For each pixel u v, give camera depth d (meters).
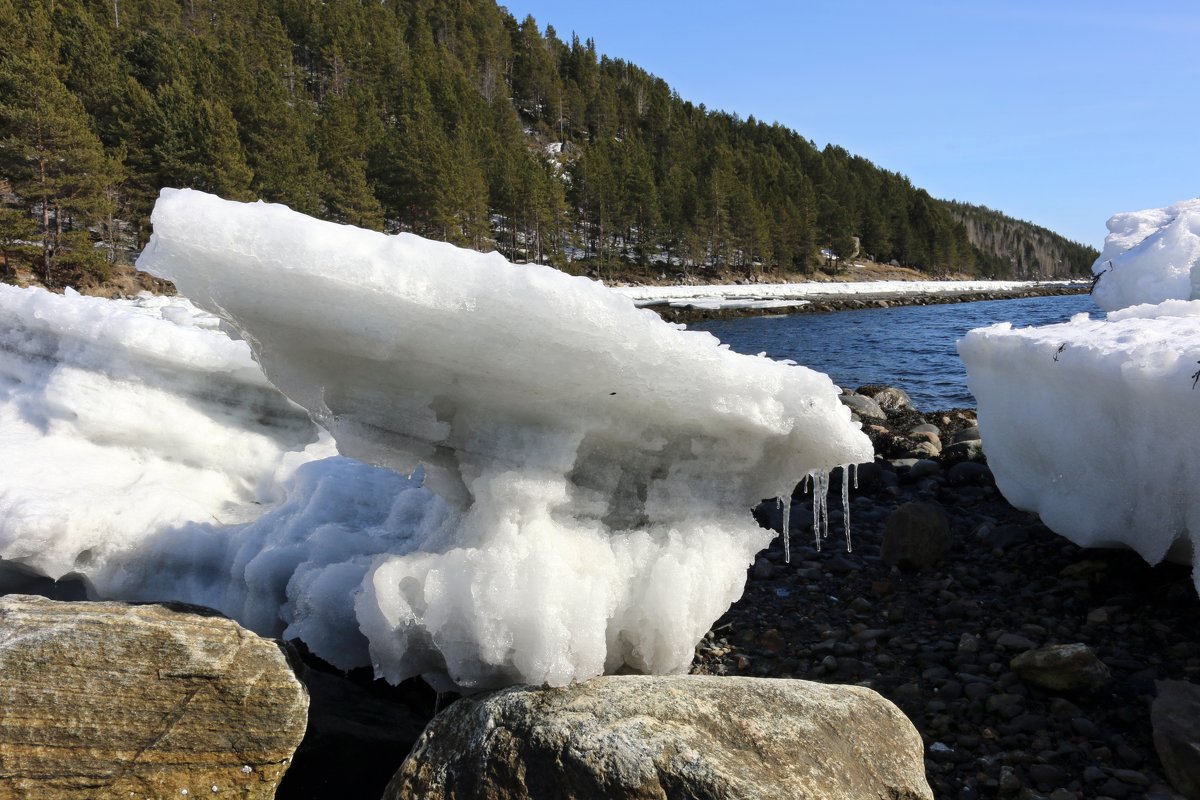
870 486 6.92
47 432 4.27
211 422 4.70
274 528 4.03
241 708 2.72
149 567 3.92
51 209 34.94
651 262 70.06
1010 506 6.15
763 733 2.53
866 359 19.38
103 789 2.55
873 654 4.08
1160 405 3.79
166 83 48.34
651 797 2.27
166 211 2.34
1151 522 3.97
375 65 80.69
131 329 4.29
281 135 46.78
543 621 2.79
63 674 2.64
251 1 80.31
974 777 3.07
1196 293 8.18
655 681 2.82
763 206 78.31
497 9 118.25
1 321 4.68
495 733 2.56
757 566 5.30
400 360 2.78
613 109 103.00
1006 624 4.27
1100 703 3.43
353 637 3.47
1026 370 4.92
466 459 3.06
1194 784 2.85
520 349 2.66
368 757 3.03
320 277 2.39
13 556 3.57
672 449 3.30
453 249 2.56
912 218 103.44
